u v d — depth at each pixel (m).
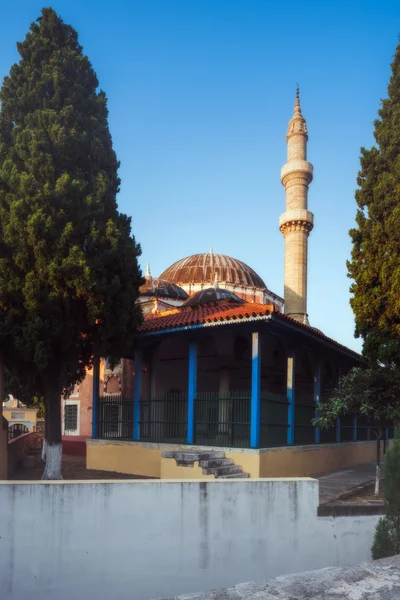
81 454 22.33
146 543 7.78
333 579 4.44
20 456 17.44
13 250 12.19
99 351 12.95
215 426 14.05
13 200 12.23
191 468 12.52
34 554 7.43
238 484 8.30
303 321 27.56
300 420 16.28
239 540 8.19
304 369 20.33
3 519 7.39
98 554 7.61
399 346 12.17
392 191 12.75
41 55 14.22
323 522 8.69
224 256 37.22
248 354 18.20
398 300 12.02
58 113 13.28
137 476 14.89
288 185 29.31
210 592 4.17
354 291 13.38
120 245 13.11
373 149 13.62
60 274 11.82
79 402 27.89
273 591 4.15
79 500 7.63
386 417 11.80
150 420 15.89
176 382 20.47
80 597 7.48
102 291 12.27
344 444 18.72
